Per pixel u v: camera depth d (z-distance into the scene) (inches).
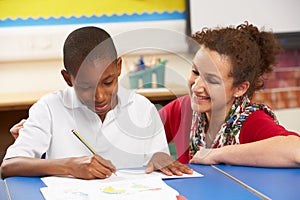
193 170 47.1
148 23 109.0
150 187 40.9
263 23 113.0
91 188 40.9
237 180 43.5
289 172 45.7
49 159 46.6
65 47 43.8
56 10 104.6
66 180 44.0
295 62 116.7
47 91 104.7
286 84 116.9
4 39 102.6
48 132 49.3
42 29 103.9
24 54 103.7
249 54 52.0
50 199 38.5
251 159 48.1
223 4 110.5
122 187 41.0
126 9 108.0
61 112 49.8
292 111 117.6
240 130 52.6
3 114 95.1
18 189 42.1
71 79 43.2
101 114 42.4
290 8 113.9
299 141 48.1
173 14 110.0
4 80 103.7
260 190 40.5
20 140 49.3
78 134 43.4
